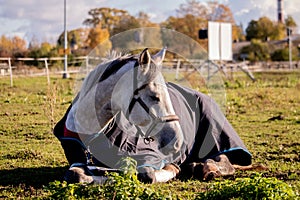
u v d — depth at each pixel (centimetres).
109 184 640
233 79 3080
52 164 933
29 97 1973
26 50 4303
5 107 1725
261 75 3969
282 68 5219
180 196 672
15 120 1462
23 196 704
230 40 3059
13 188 745
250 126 1466
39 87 2323
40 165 923
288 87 2762
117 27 6091
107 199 616
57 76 3097
